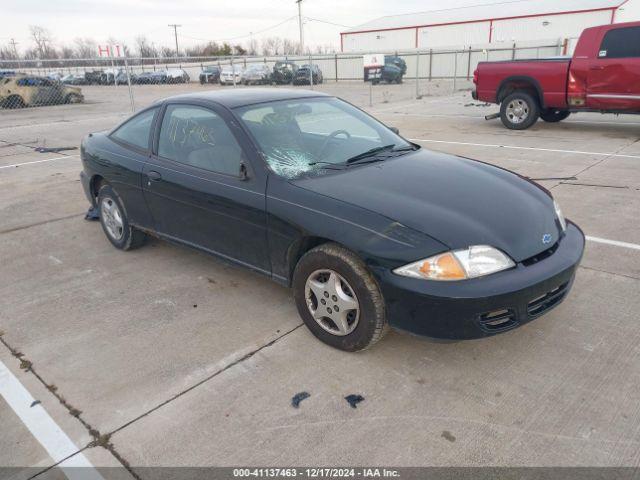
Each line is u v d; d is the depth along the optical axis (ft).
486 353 9.91
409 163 11.71
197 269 14.17
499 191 10.44
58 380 9.52
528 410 8.36
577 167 23.71
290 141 11.61
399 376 9.32
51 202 21.04
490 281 8.45
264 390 9.07
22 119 52.75
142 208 14.03
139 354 10.26
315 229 9.61
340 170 11.07
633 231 15.70
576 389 8.80
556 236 9.88
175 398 8.93
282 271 10.82
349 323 9.83
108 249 15.90
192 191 12.05
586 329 10.57
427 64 113.29
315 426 8.18
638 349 9.85
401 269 8.59
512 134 33.71
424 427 8.08
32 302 12.56
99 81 119.34
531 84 33.83
